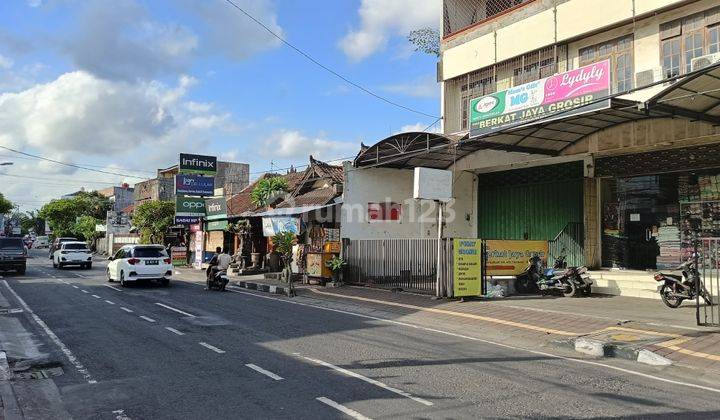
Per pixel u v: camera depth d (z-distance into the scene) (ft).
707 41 45.78
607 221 59.06
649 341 29.50
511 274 55.57
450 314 41.22
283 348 28.89
